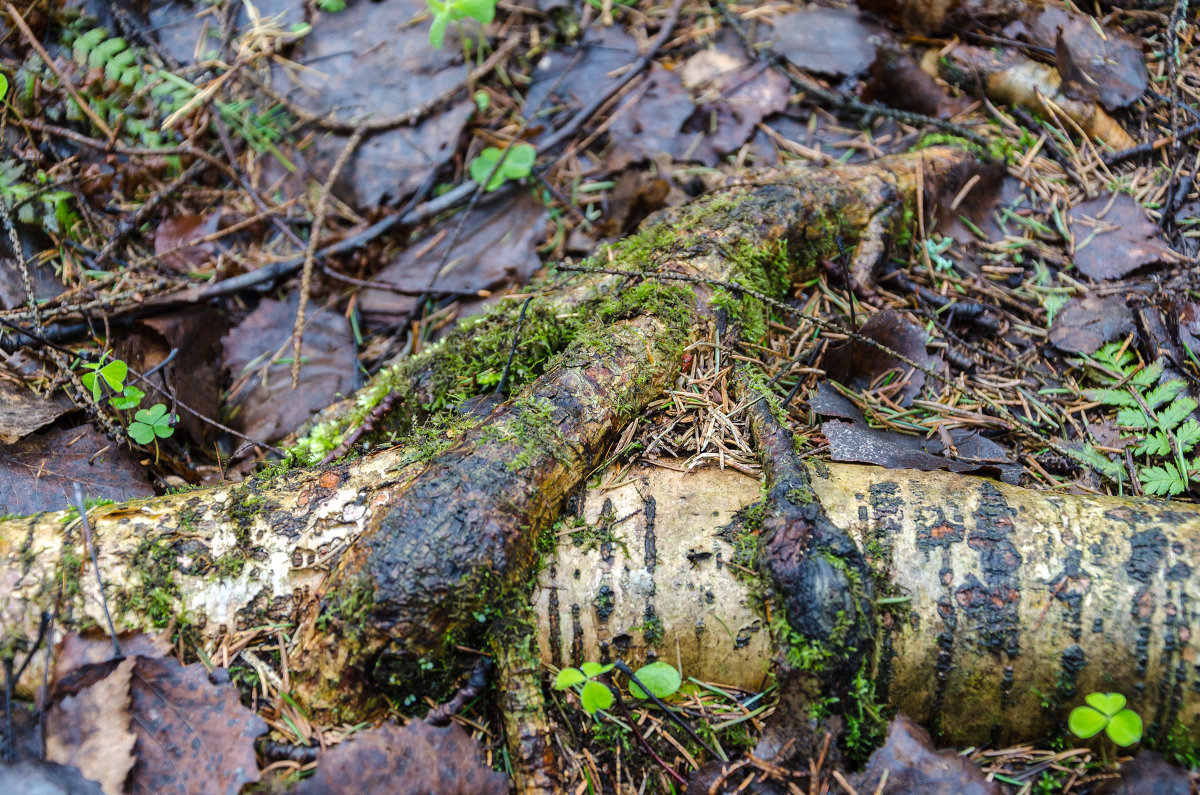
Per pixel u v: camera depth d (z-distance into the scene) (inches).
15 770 21.5
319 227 29.9
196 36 33.2
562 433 24.0
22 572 23.0
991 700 23.0
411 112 32.5
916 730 22.9
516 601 23.1
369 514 23.6
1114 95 31.2
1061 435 27.0
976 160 30.6
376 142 32.4
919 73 32.3
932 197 29.9
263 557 23.5
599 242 30.7
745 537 23.4
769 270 28.0
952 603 22.9
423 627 22.7
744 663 23.3
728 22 34.3
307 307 30.7
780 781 22.7
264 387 29.4
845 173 29.4
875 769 22.5
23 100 30.8
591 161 32.7
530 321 27.0
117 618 23.0
